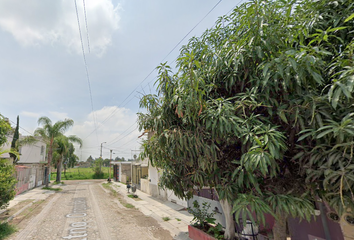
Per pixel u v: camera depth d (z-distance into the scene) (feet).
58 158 89.71
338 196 7.58
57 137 71.56
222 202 16.44
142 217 28.02
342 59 7.32
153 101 13.75
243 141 8.96
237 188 9.98
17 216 28.25
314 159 7.45
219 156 10.71
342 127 6.08
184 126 11.49
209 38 13.93
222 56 10.69
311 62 6.88
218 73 10.98
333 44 8.75
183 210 30.91
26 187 59.98
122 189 65.05
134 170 73.41
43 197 46.88
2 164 23.35
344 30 8.50
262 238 14.98
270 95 9.35
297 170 9.35
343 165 6.56
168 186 15.55
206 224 18.89
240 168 8.82
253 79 9.36
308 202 8.18
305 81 7.40
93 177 125.59
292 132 8.93
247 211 7.69
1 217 27.04
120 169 98.53
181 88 9.93
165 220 26.05
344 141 6.59
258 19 8.27
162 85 11.48
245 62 9.52
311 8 9.02
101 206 36.27
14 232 21.11
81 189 66.44
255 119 9.13
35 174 72.69
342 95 6.66
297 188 9.16
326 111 7.16
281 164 9.62
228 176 10.71
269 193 8.74
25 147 69.26
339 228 11.17
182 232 21.12
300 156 8.09
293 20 8.98
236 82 10.66
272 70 8.03
